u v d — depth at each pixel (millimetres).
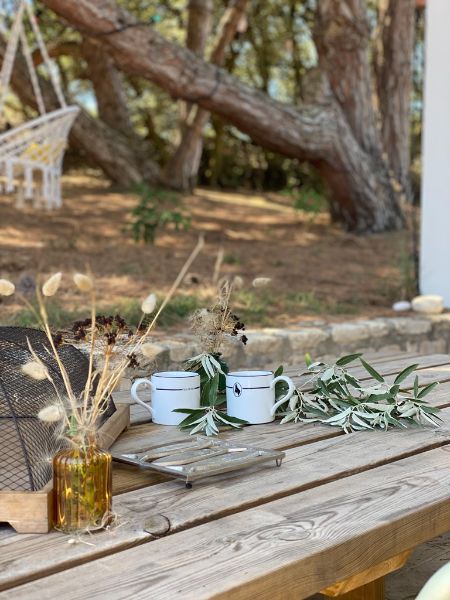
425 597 1009
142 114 13219
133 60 6617
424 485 1388
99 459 1196
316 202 8445
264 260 6559
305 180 12914
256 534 1171
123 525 1206
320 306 4949
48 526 1187
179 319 4176
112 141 9578
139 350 1443
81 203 8445
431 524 1296
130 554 1111
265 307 4785
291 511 1265
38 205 5199
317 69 8156
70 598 983
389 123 8531
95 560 1098
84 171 11453
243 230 7992
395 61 8508
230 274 5879
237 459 1450
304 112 7711
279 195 11203
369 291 5574
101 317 1565
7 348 1559
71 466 1179
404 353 2936
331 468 1482
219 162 12484
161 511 1265
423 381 2348
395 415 1839
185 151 9992
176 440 1656
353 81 7973
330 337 4133
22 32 5719
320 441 1679
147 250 6566
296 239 7695
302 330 4098
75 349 1729
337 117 7895
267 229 8141
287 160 12914
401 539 1239
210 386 1838
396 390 1785
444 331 4742
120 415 1725
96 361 1693
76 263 5781
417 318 4672
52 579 1040
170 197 8328
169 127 13273
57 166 5195
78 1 6035
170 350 3426
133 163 9688
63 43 9797
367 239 7781
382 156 8375
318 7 7840
